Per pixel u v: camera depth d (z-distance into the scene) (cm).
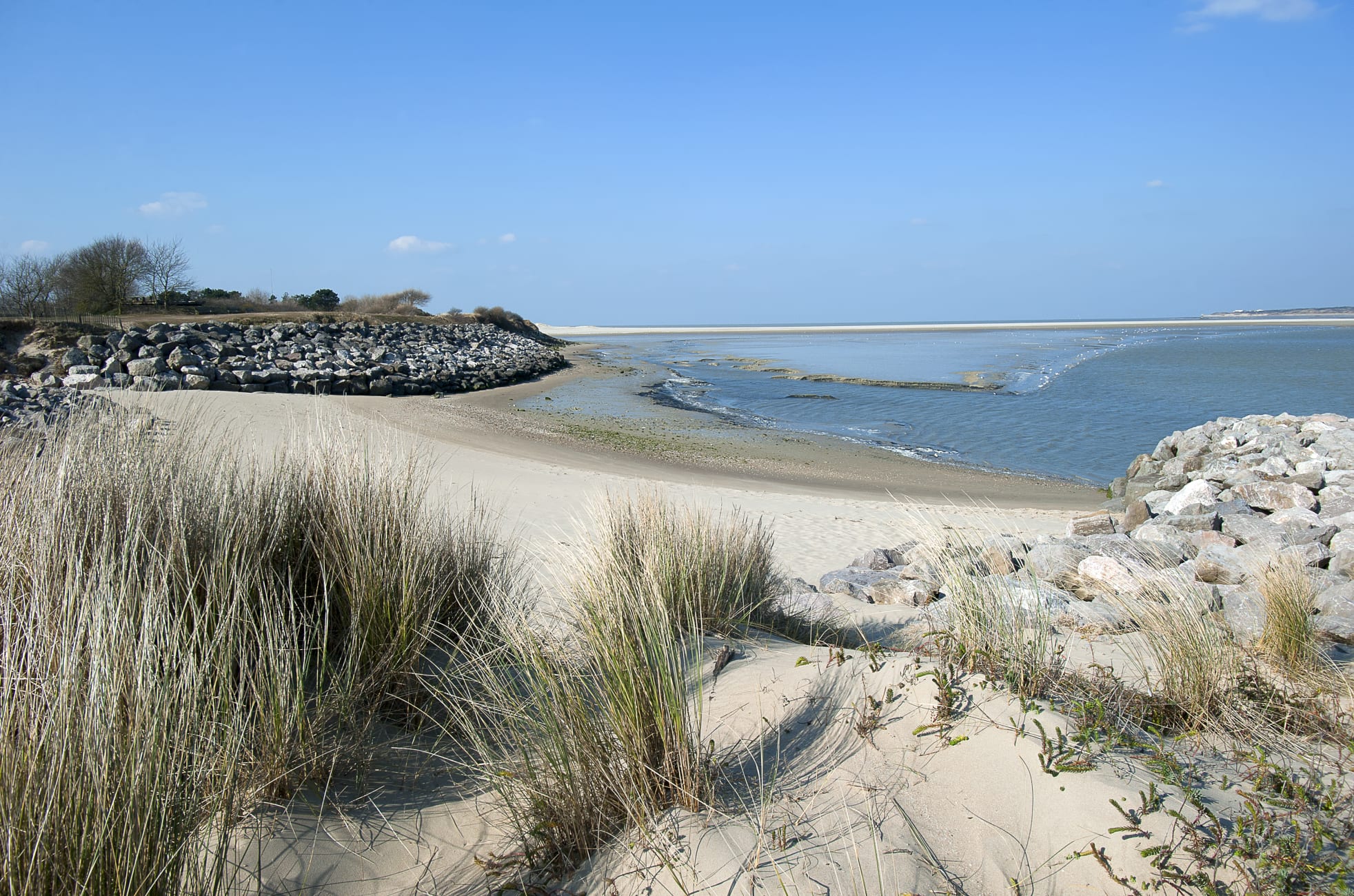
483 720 328
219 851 210
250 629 309
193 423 479
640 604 327
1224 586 591
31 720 212
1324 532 689
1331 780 259
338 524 398
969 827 237
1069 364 5675
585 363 6184
